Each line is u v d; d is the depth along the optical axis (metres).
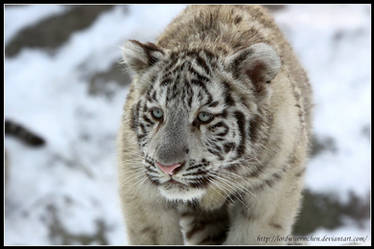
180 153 6.40
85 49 17.55
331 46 16.59
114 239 12.84
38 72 17.09
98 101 16.09
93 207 13.40
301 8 18.20
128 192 7.44
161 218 7.52
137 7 18.47
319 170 13.60
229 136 6.64
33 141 14.83
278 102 7.08
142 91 6.92
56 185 13.84
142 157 6.94
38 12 18.64
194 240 8.56
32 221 13.18
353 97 15.16
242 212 7.57
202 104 6.54
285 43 8.82
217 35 7.39
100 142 14.98
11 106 15.87
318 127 14.40
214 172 6.74
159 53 6.87
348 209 13.10
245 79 6.75
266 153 6.98
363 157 13.84
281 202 7.42
